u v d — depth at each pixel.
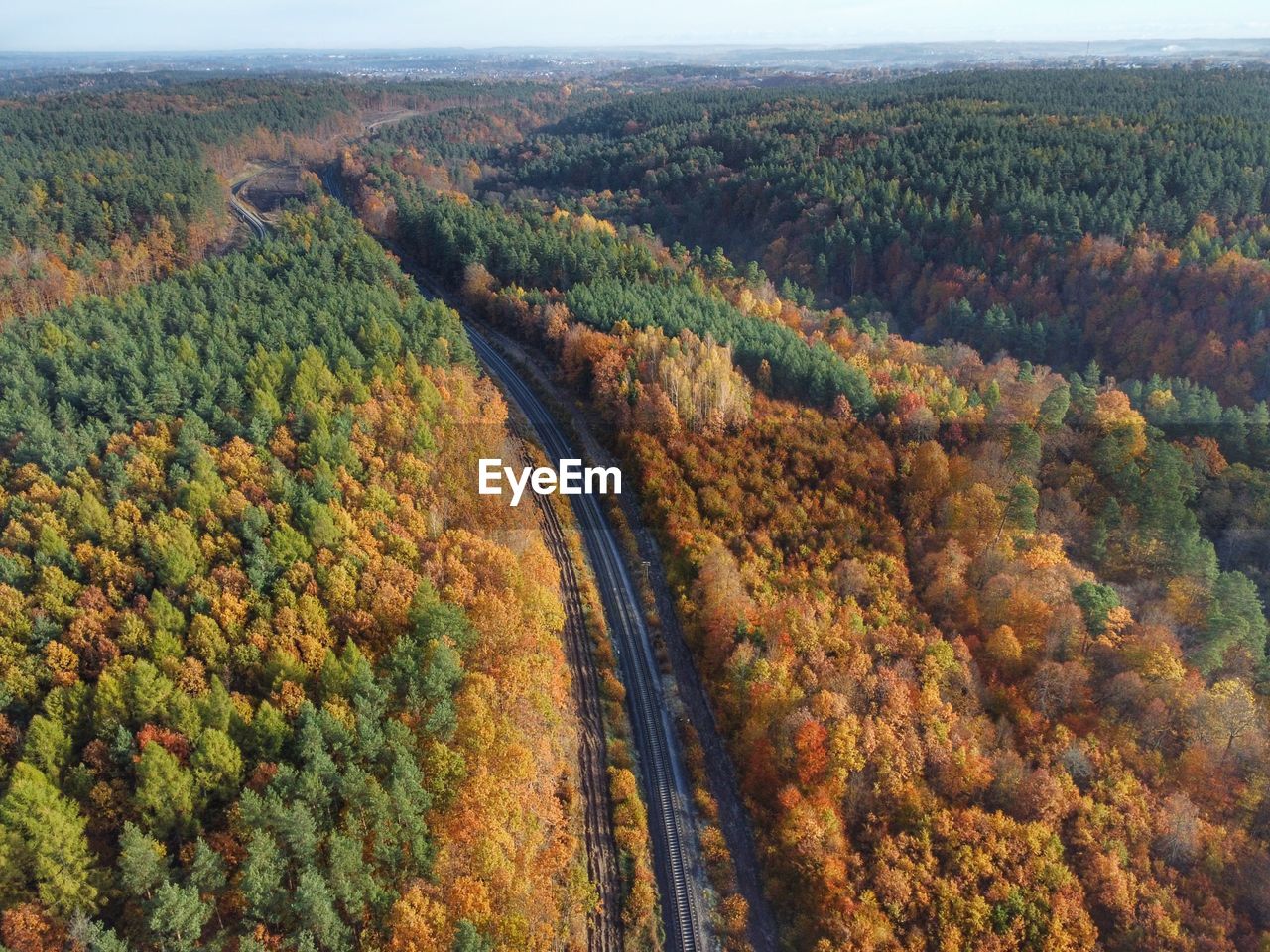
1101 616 82.19
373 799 52.78
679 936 62.44
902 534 99.88
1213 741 72.19
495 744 62.31
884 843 63.50
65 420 84.25
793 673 76.38
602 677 82.00
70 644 60.56
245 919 47.78
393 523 77.88
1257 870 64.19
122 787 52.47
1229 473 107.44
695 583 90.25
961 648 81.31
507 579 77.25
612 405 116.19
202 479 75.62
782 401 114.00
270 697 59.19
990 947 58.12
